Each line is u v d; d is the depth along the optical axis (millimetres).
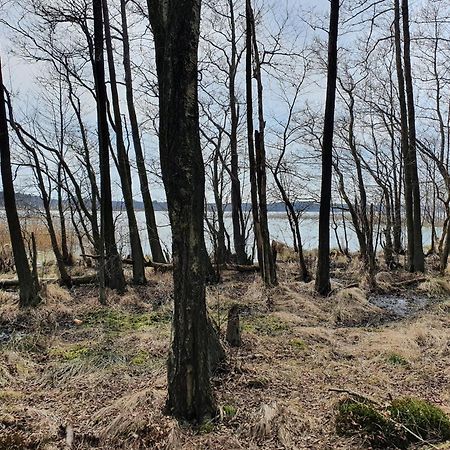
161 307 8570
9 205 8203
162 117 3445
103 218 9820
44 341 6375
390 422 3430
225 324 6609
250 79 10078
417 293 9898
